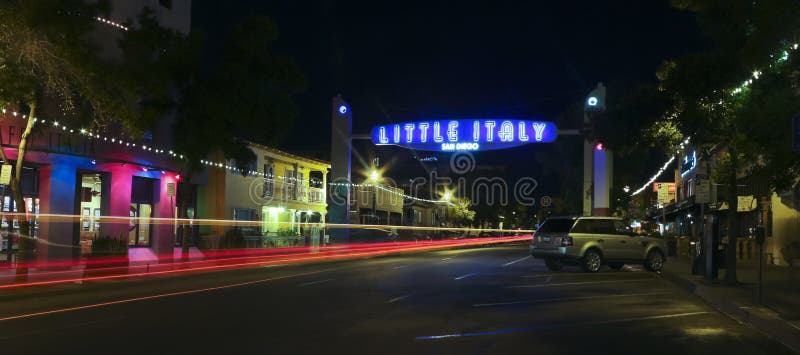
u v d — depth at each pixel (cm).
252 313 1217
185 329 1035
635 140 1677
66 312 1224
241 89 2227
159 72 2077
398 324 1097
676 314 1252
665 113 1611
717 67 1380
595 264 2273
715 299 1443
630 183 5200
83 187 2567
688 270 2250
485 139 3416
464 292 1594
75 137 2320
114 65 1897
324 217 4866
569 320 1158
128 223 2634
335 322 1115
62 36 1631
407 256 3478
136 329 1032
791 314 1171
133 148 2620
